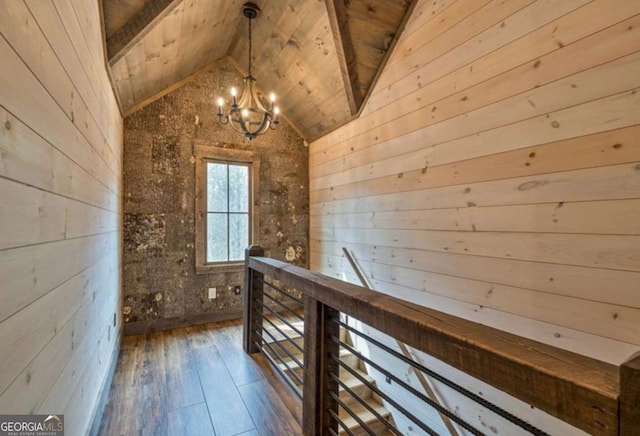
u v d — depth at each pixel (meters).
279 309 4.06
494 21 1.84
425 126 2.35
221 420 1.75
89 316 1.60
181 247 3.39
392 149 2.70
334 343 1.54
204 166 3.52
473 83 1.97
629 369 0.51
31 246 0.87
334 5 2.32
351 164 3.30
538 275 1.62
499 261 1.82
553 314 1.56
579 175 1.46
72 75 1.28
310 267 4.14
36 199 0.91
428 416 2.39
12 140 0.76
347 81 2.86
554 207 1.55
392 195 2.71
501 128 1.81
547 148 1.58
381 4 2.41
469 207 2.00
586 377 0.59
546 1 1.59
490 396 1.89
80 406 1.41
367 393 3.05
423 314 1.00
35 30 0.91
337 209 3.56
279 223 3.99
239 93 3.69
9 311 0.74
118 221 2.78
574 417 0.58
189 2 2.15
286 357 3.03
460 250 2.07
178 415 1.80
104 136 2.03
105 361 2.05
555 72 1.55
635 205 1.28
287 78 3.39
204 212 3.51
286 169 4.03
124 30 1.98
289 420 1.76
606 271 1.37
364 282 3.07
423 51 2.36
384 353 2.88
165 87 3.28
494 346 0.74
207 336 3.07
